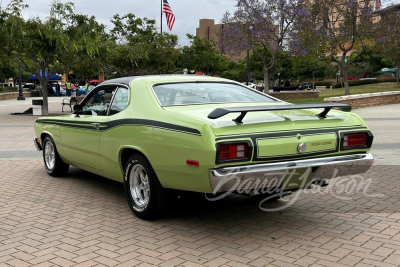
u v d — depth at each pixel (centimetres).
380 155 862
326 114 466
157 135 433
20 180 697
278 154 403
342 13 2648
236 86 557
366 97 2250
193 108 464
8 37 1839
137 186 494
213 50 3341
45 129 696
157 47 2697
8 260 377
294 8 2491
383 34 2548
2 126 1529
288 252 387
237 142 386
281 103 528
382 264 360
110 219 490
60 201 570
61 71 2092
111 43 2358
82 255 386
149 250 396
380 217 488
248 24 2550
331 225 462
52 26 1866
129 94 509
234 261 368
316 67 4903
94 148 550
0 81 6091
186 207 536
